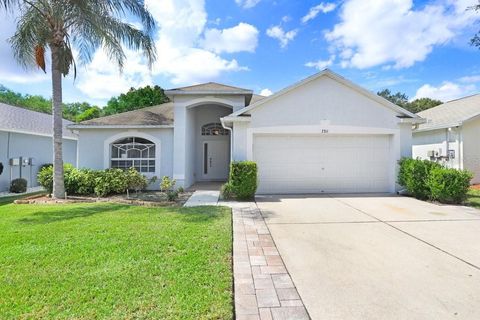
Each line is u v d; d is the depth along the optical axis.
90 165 15.00
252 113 12.06
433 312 3.35
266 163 12.41
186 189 14.38
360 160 12.59
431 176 10.30
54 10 9.80
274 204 9.99
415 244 5.71
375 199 10.94
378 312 3.35
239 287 3.90
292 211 8.82
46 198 11.28
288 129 12.10
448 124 15.52
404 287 3.94
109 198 11.45
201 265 4.50
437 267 4.60
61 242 5.62
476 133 15.42
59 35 10.74
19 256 4.86
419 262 4.80
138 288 3.74
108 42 11.32
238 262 4.78
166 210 8.84
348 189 12.58
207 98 14.62
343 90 12.22
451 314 3.31
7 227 6.79
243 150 12.04
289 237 6.17
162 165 14.89
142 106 38.56
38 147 18.45
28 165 17.45
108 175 12.09
